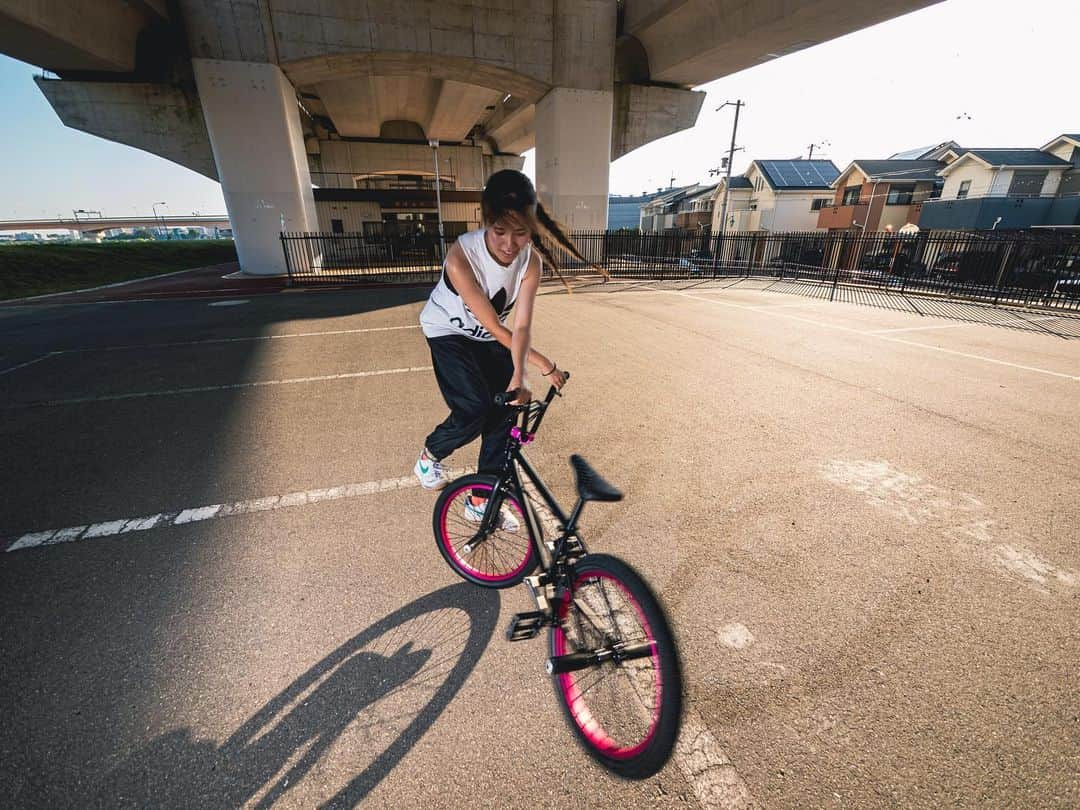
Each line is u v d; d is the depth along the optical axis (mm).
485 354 2020
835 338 6980
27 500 2818
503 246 1609
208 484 3006
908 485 2941
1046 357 5895
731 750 1407
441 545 2164
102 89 16469
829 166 34344
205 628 1880
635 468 3158
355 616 1944
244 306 10758
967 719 1490
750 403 4309
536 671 1696
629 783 1326
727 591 2064
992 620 1901
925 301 11102
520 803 1279
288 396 4629
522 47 17094
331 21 15211
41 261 17906
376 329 7840
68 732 1464
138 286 15609
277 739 1449
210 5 14195
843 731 1458
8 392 4816
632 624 1430
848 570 2197
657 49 18422
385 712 1538
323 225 27703
